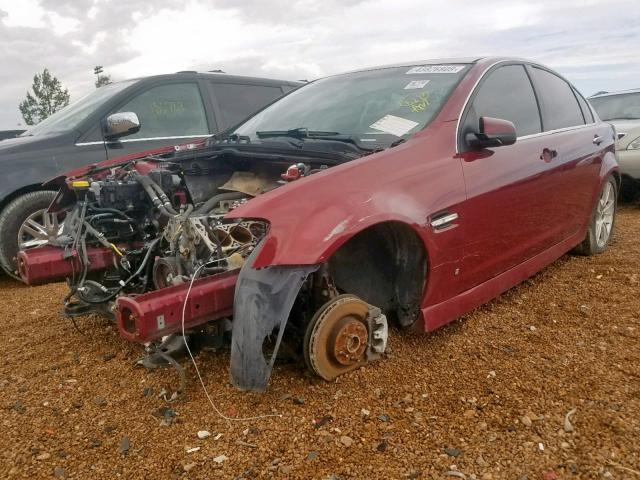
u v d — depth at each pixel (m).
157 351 2.79
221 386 2.84
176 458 2.32
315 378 2.84
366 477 2.17
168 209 3.44
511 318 3.65
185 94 6.21
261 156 3.45
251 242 3.07
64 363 3.26
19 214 5.14
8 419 2.68
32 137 5.57
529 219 3.74
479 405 2.63
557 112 4.40
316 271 2.75
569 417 2.51
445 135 3.22
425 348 3.22
